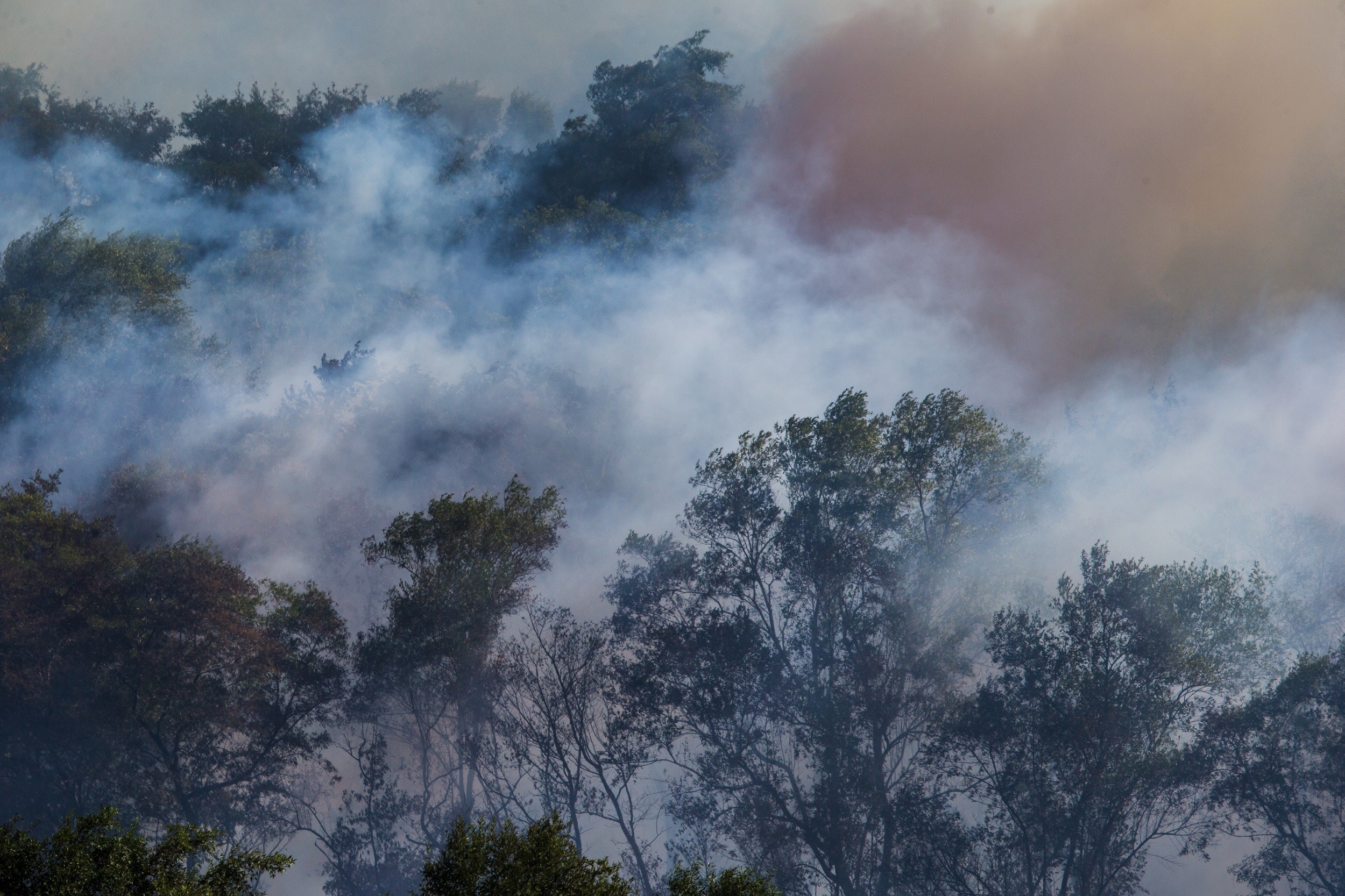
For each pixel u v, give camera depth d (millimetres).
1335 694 41094
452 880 19812
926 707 44844
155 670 44969
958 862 41562
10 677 43281
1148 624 41312
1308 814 41125
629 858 44750
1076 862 41344
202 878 20156
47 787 45344
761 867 42438
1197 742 41281
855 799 42656
